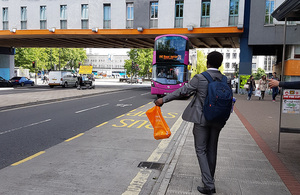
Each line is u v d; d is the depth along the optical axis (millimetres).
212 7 25094
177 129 8172
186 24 26062
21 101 15141
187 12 25969
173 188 3617
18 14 32062
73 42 35938
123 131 7812
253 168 4434
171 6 26625
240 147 5793
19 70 57000
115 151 5715
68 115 10898
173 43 17844
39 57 55438
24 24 32062
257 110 12906
